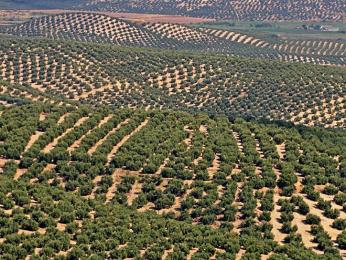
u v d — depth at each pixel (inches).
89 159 4188.0
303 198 3919.8
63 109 5064.0
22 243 3002.0
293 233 3395.7
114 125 4840.1
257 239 3292.3
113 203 3735.2
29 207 3415.4
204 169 4153.5
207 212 3614.7
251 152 4434.1
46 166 4101.9
